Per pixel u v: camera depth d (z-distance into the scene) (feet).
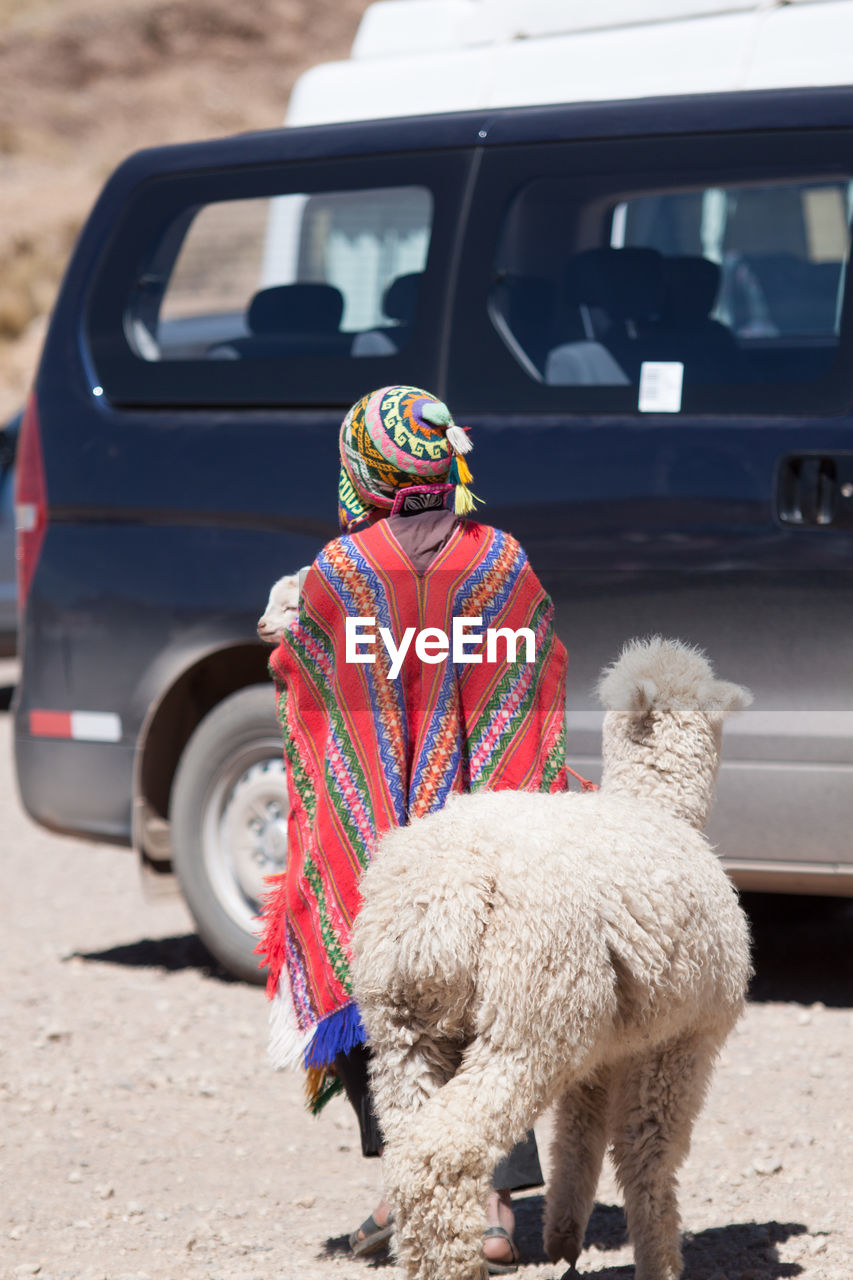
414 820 11.56
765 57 26.86
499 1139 10.31
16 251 123.44
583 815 11.13
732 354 20.02
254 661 22.49
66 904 28.14
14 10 197.77
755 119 19.89
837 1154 15.83
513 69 29.55
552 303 21.07
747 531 19.10
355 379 21.31
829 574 18.72
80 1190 15.64
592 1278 13.16
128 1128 17.35
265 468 21.48
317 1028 12.53
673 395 19.77
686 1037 11.73
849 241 20.24
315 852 12.60
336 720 12.52
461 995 10.52
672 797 12.08
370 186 21.74
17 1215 14.98
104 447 22.52
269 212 24.59
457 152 21.27
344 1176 16.08
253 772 21.88
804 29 26.58
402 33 33.17
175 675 21.94
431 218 21.22
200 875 22.17
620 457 19.74
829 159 19.43
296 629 12.78
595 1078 12.61
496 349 20.65
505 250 20.86
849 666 18.67
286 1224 14.80
